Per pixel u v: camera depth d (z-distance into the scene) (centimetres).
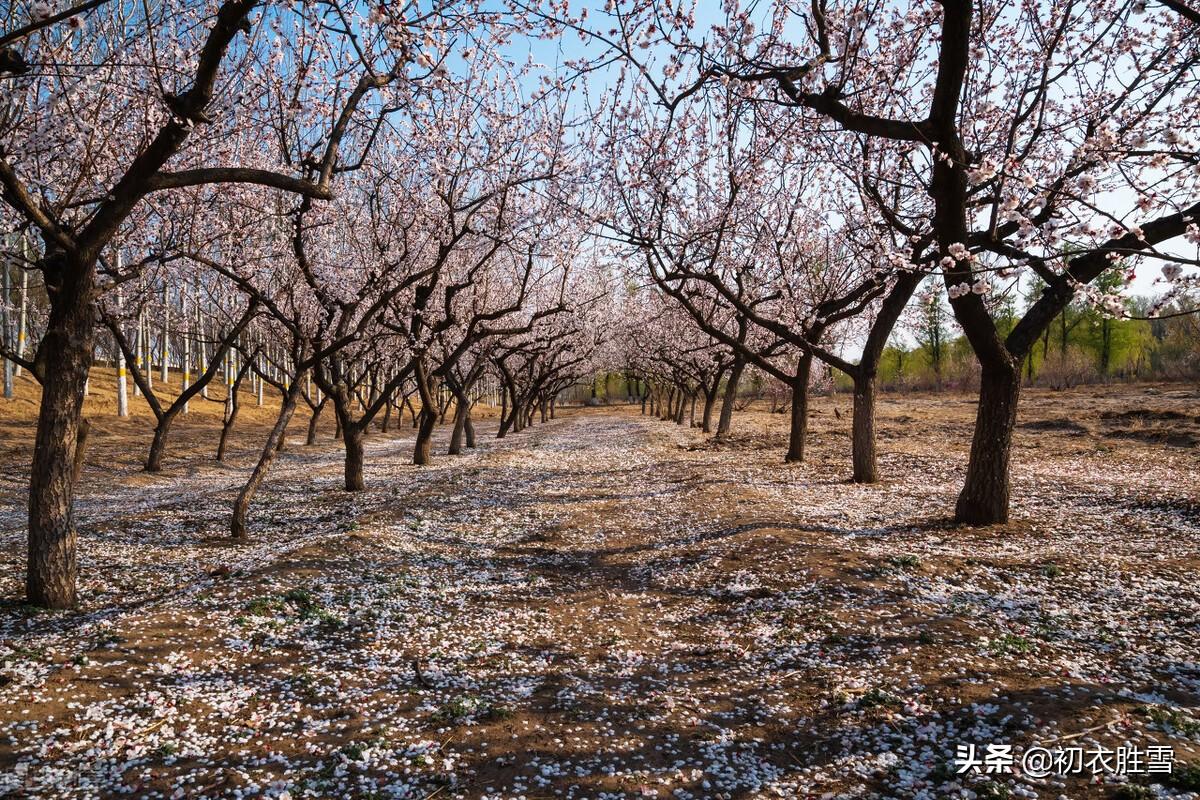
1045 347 5531
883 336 1485
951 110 706
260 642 624
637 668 607
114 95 936
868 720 480
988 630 618
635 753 455
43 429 718
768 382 4312
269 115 1129
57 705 490
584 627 711
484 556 996
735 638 666
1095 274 858
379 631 670
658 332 3209
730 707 523
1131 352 5716
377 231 1475
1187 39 854
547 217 1568
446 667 598
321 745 460
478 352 2502
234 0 584
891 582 746
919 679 529
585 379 6881
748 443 2444
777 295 1862
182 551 1029
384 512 1253
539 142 1424
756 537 977
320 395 4953
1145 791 374
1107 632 618
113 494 1648
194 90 628
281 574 805
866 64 1015
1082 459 1728
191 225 1181
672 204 1393
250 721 489
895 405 4456
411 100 798
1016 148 1012
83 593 787
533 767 435
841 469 1731
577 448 2591
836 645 614
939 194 789
